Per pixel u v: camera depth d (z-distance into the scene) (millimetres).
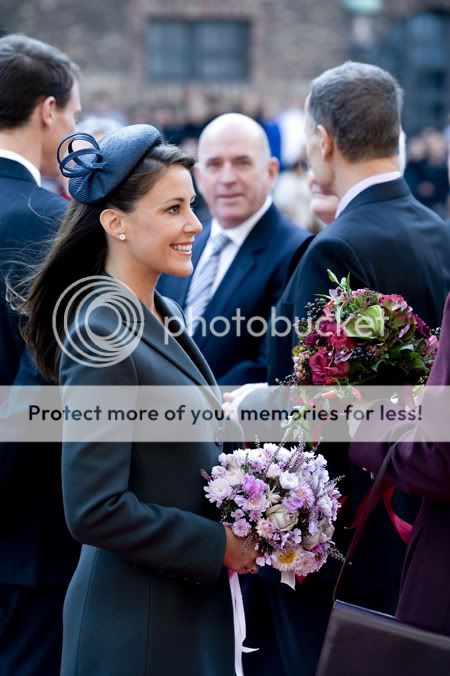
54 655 3670
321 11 18750
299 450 2762
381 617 2627
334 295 3031
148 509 2574
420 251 3398
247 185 4293
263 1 18578
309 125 3580
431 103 19266
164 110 17719
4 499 3514
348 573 3426
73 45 18141
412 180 14094
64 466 2553
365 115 3436
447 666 2529
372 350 2922
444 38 19203
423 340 2988
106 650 2646
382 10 18891
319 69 18844
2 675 3701
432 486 2660
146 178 2639
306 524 2705
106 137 2707
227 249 4348
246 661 3850
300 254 3711
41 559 3566
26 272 3385
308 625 3469
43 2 18016
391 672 2562
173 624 2666
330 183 3570
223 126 4312
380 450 2889
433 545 2750
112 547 2547
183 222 2676
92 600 2688
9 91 3611
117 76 18312
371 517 3434
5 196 3521
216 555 2621
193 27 18578
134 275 2730
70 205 2762
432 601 2723
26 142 3652
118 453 2539
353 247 3299
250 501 2643
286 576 2746
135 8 18250
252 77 18688
